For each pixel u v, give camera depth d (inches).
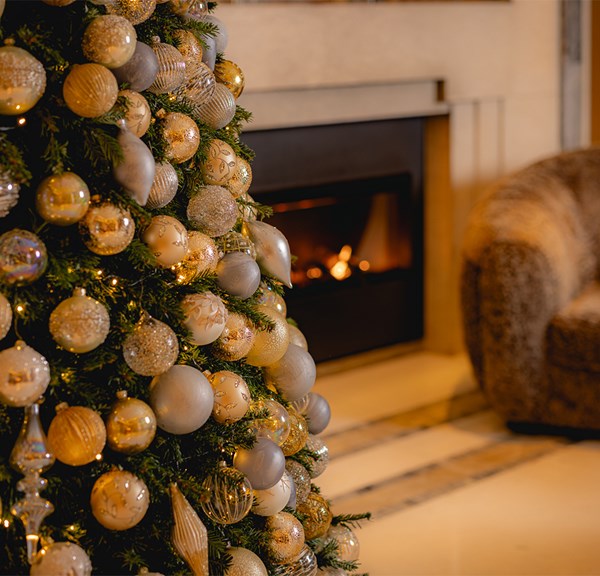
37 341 50.2
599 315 114.4
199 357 55.0
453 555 89.3
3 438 49.4
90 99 47.7
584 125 171.0
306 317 144.0
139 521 51.6
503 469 110.2
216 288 56.0
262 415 58.0
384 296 154.1
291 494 60.5
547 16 161.6
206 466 54.6
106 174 49.4
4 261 46.3
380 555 89.5
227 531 56.8
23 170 46.1
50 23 49.5
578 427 117.3
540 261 114.9
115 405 49.8
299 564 60.5
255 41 124.5
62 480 50.4
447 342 158.1
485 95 153.7
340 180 143.6
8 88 45.3
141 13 51.6
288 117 132.1
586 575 84.9
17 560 49.3
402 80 142.4
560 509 99.1
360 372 150.3
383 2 139.8
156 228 51.7
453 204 153.5
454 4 147.3
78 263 49.2
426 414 130.2
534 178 130.9
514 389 117.0
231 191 58.5
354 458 114.4
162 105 54.5
